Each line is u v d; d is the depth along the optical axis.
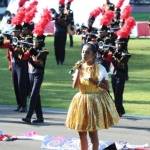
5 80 37.78
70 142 22.36
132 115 28.14
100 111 19.38
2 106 30.28
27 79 28.58
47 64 43.94
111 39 27.19
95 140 19.78
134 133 24.75
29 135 23.91
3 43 27.27
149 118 27.58
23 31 26.84
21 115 28.06
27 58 25.86
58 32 43.59
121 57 26.70
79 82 19.64
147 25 60.41
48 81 37.16
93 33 29.14
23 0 30.50
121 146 22.00
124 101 31.58
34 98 26.00
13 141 23.20
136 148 22.00
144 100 31.92
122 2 35.34
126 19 28.33
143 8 87.56
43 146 22.28
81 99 19.52
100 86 19.45
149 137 24.11
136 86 36.03
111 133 24.67
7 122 26.56
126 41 26.81
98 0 56.03
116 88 27.16
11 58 28.61
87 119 19.34
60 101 31.36
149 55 49.06
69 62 44.94
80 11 56.12
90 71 19.50
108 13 28.67
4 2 79.44
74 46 53.66
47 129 25.30
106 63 26.95
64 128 25.47
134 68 42.97
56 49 43.88
